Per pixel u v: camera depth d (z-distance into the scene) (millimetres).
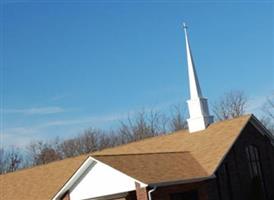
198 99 36781
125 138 77438
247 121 34469
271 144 36719
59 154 78750
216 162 31031
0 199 39219
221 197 31391
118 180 28906
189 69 37531
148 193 27328
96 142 79000
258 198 33312
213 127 35844
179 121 74562
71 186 31625
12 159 74312
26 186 39188
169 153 33188
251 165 34562
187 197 29844
